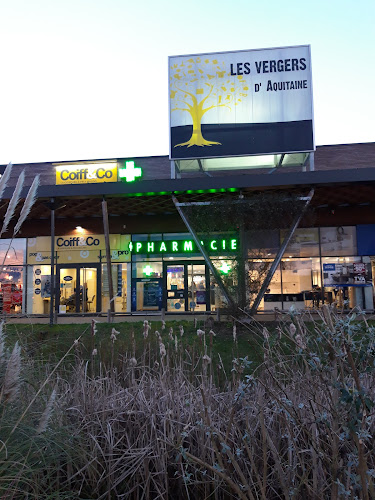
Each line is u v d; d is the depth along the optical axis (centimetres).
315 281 1803
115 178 1864
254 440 245
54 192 1371
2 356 233
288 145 1436
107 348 456
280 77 1463
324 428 217
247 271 1187
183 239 1875
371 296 1770
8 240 1925
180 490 274
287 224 1252
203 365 306
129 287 1877
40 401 278
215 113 1468
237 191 1371
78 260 1903
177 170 1662
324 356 196
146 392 328
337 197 1631
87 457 281
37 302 1898
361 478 175
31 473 251
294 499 215
